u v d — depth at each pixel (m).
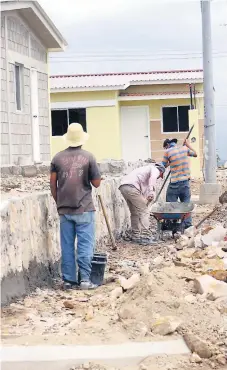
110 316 6.59
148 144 30.67
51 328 6.29
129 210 13.11
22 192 10.45
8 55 16.05
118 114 29.47
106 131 29.09
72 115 29.12
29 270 7.92
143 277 7.18
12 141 16.27
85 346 5.63
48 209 8.85
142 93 30.12
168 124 30.59
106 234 11.79
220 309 6.32
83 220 8.34
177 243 11.06
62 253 8.44
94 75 31.45
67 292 8.10
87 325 6.27
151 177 12.09
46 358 5.37
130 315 6.30
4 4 15.27
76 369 5.28
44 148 18.75
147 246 11.76
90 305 7.17
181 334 5.84
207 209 17.70
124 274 9.15
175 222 12.50
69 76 31.34
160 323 5.89
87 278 8.38
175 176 13.59
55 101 28.98
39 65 18.52
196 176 28.06
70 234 8.41
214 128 19.42
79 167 8.34
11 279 7.25
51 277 8.73
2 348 5.60
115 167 16.45
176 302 6.35
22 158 16.41
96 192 11.15
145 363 5.31
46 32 18.12
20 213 7.67
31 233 8.06
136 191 12.02
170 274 7.48
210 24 19.17
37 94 18.34
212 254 9.02
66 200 8.35
